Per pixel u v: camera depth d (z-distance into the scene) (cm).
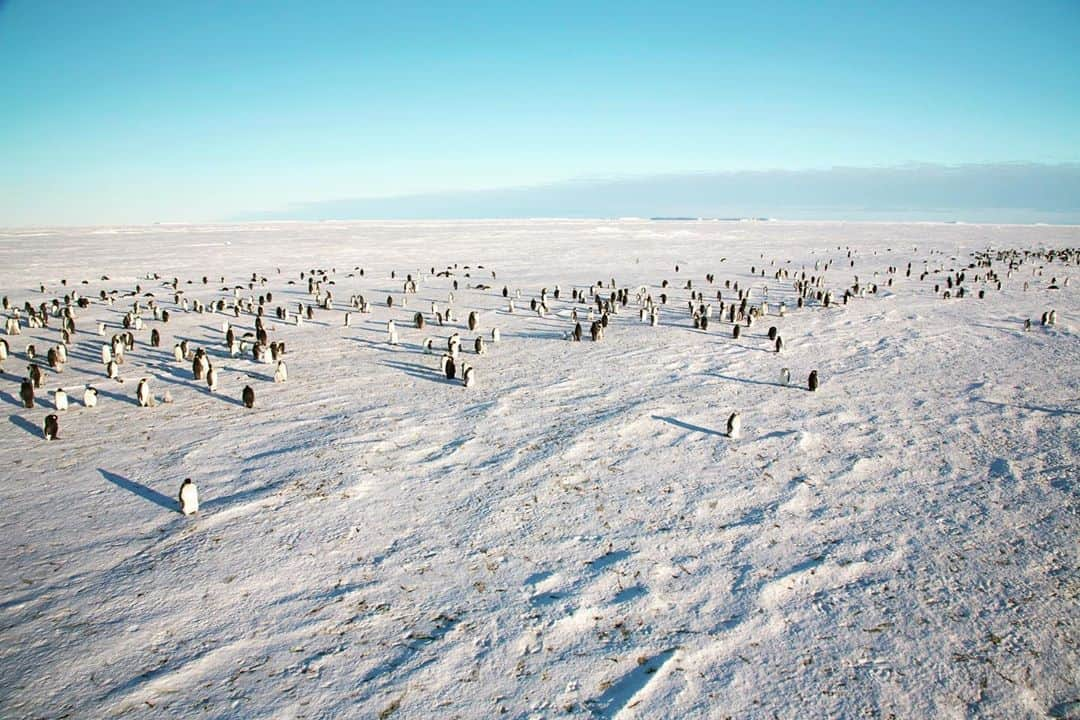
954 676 557
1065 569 723
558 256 5625
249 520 827
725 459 1045
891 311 2539
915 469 1011
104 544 764
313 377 1571
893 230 10812
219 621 625
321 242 7644
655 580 700
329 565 726
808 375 1587
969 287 3319
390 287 3456
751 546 773
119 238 8688
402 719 504
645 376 1569
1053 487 939
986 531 811
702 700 527
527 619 631
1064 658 580
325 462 1021
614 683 546
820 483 955
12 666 559
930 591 682
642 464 1022
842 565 732
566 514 853
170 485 932
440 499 897
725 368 1652
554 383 1505
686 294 3167
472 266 4738
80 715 505
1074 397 1396
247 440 1123
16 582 684
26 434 1144
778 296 3069
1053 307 2661
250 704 518
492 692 535
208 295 3098
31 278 3809
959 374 1600
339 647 589
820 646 596
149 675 550
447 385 1497
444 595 671
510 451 1073
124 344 1845
